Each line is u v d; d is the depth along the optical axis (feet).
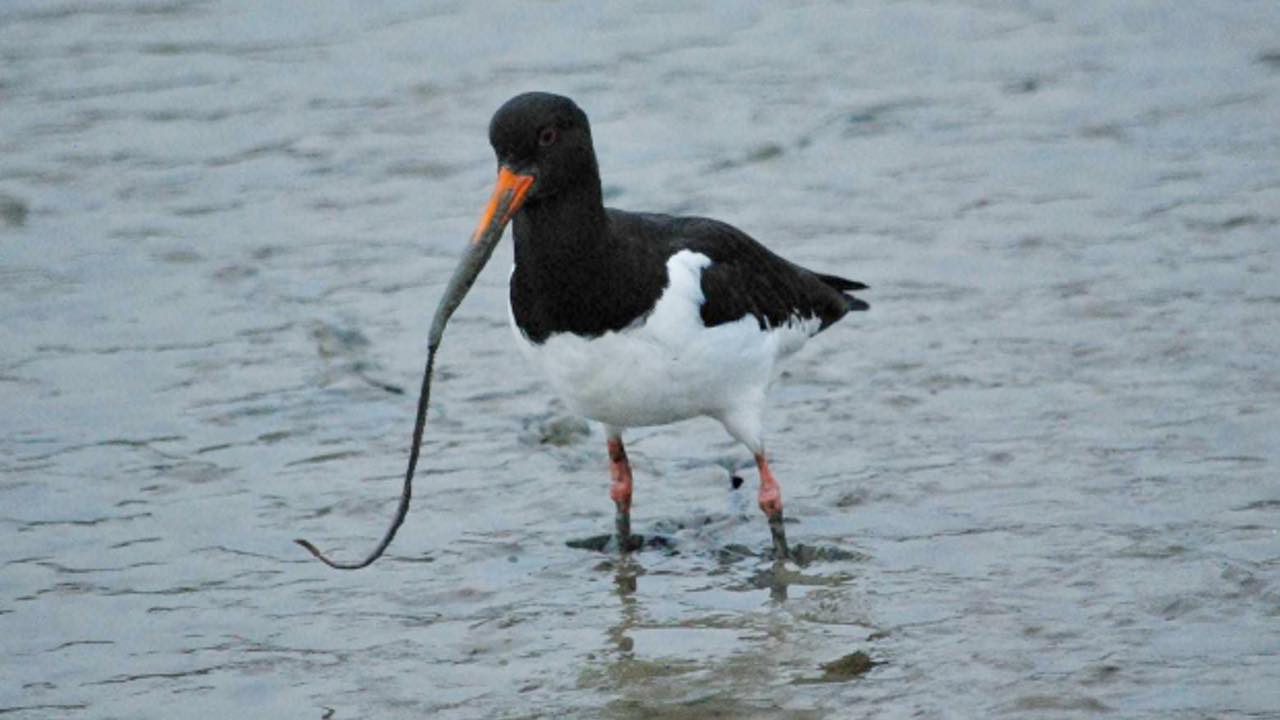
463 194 61.00
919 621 35.47
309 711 33.24
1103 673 32.78
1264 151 60.18
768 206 58.65
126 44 75.56
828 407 45.60
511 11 77.61
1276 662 32.78
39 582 38.47
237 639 36.09
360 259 56.18
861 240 55.67
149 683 34.45
